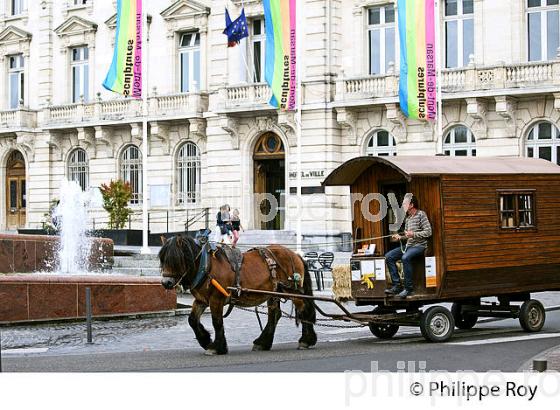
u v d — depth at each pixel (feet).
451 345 59.06
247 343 64.28
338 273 84.33
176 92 151.84
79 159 166.40
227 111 139.54
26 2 172.86
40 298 73.36
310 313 59.77
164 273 54.95
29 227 170.40
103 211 159.02
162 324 75.10
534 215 66.33
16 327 71.61
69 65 167.22
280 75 121.60
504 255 63.87
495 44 123.03
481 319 77.36
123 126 157.69
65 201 154.61
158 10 154.30
